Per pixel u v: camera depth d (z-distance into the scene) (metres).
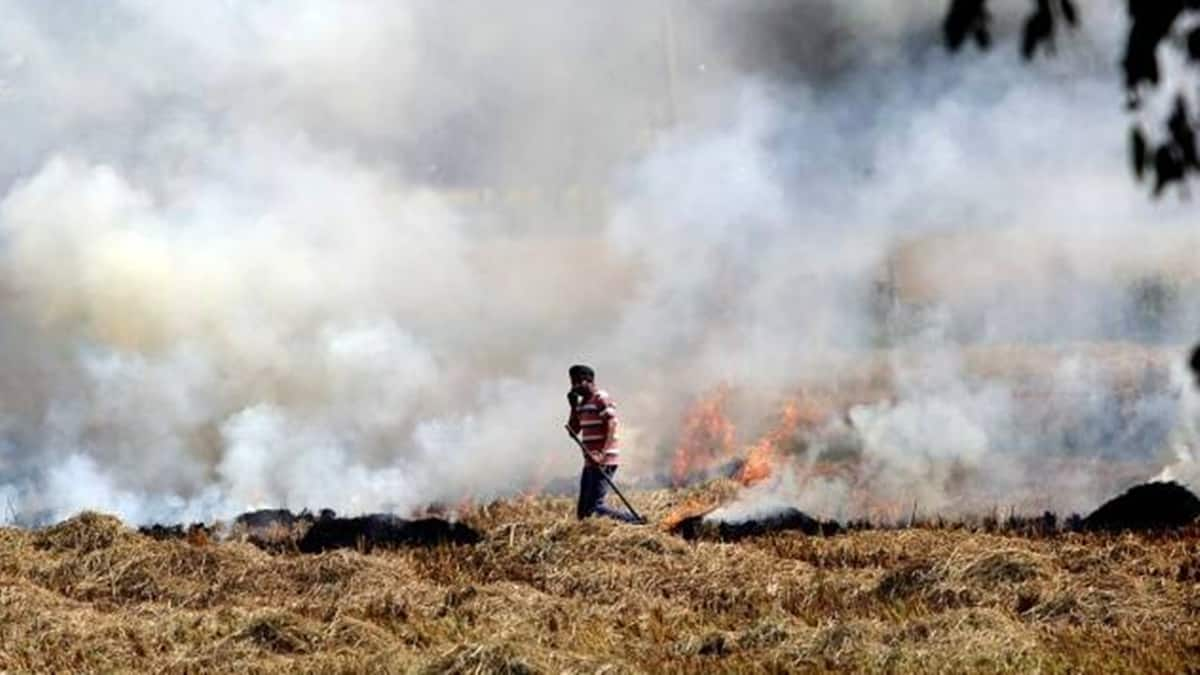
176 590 56.78
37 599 53.81
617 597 54.47
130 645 49.53
